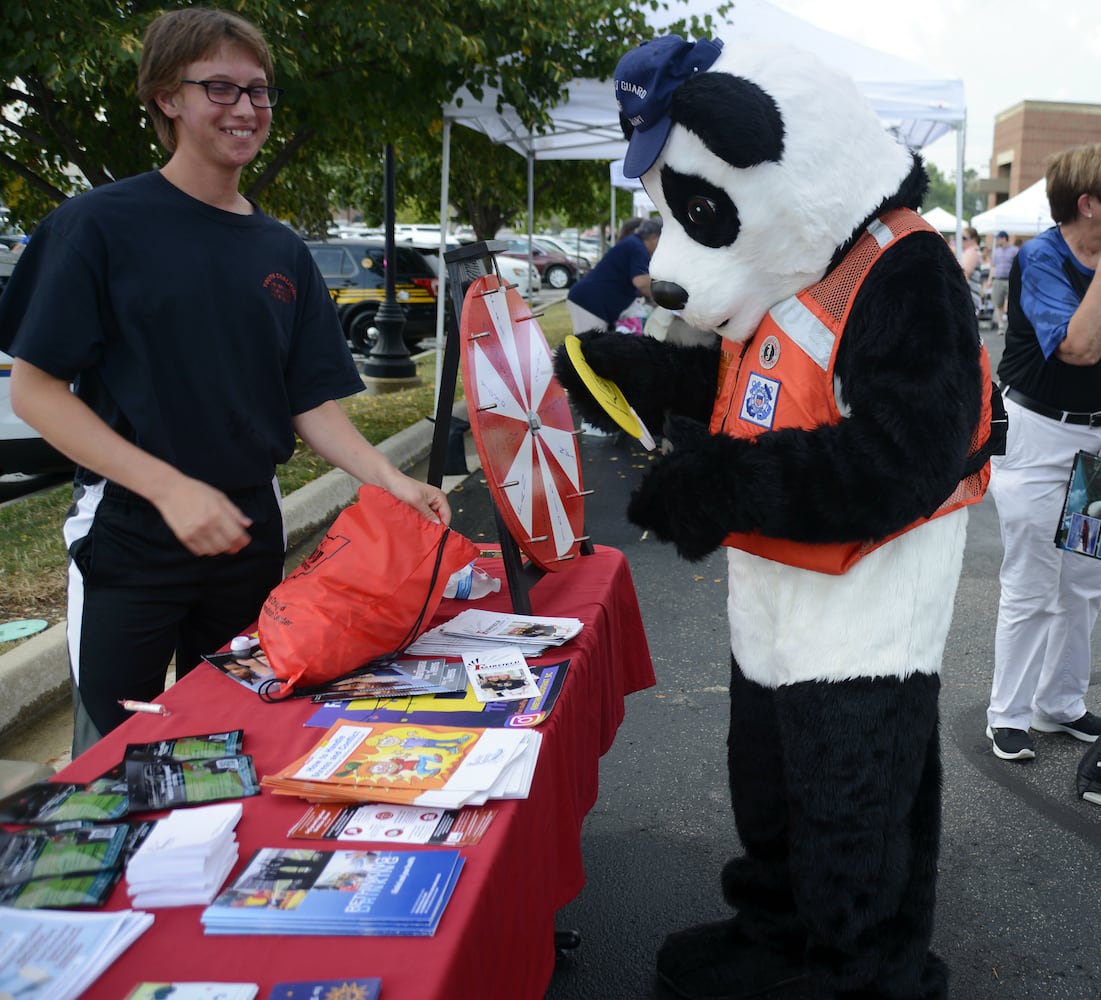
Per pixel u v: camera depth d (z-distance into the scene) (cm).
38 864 136
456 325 241
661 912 278
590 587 251
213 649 241
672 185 193
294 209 973
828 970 202
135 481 194
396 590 197
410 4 665
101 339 206
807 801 196
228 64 202
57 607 457
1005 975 253
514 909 149
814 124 184
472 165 1238
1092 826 320
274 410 232
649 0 797
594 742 222
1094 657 457
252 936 124
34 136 710
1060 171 309
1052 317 311
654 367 236
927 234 185
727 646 467
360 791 152
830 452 168
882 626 190
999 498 343
